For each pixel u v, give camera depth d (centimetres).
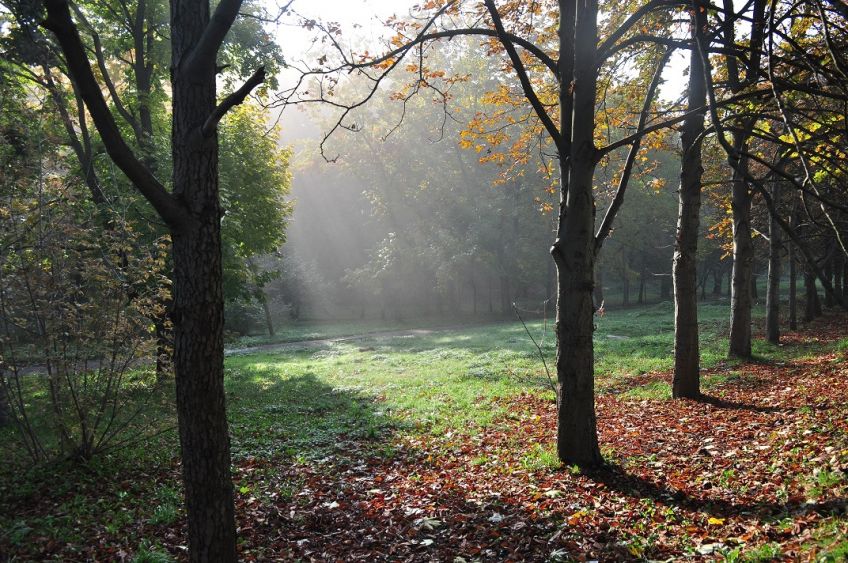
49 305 889
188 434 434
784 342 2028
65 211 941
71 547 628
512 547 577
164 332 1005
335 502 759
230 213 1955
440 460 941
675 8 979
